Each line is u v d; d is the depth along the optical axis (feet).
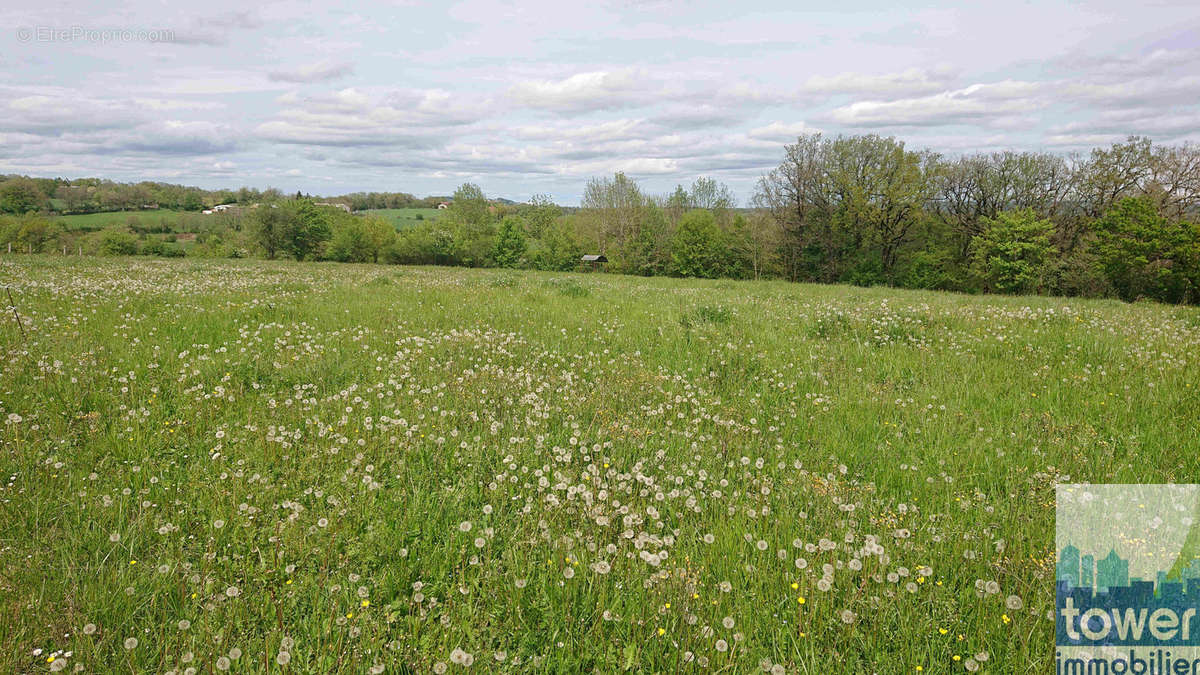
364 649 9.87
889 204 171.12
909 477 16.55
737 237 203.41
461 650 9.88
